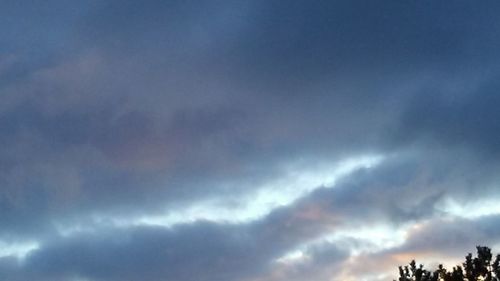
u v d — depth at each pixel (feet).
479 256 93.25
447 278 94.94
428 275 95.71
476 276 92.48
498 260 92.27
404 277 97.19
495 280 91.56
